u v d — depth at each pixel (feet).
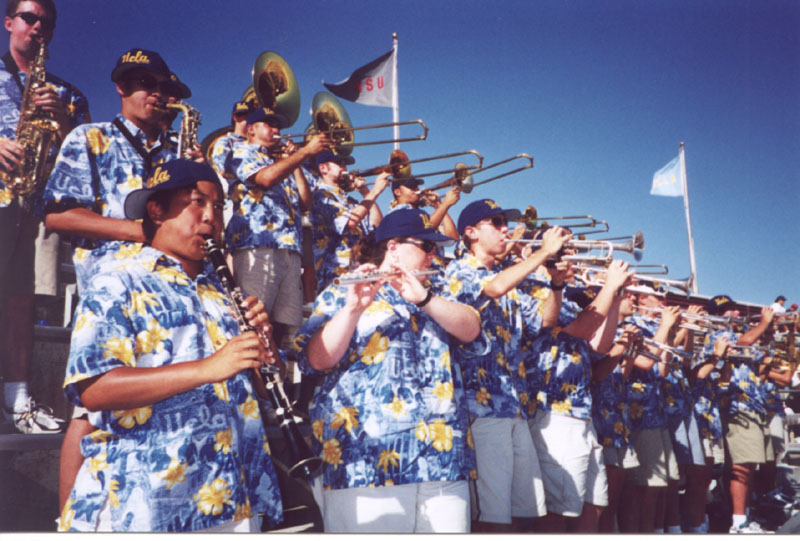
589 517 13.76
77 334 6.44
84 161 10.61
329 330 8.64
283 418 7.49
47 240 13.25
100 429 6.96
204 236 7.57
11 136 13.16
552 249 11.75
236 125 17.44
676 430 19.79
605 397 15.85
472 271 11.71
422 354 9.37
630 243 16.90
